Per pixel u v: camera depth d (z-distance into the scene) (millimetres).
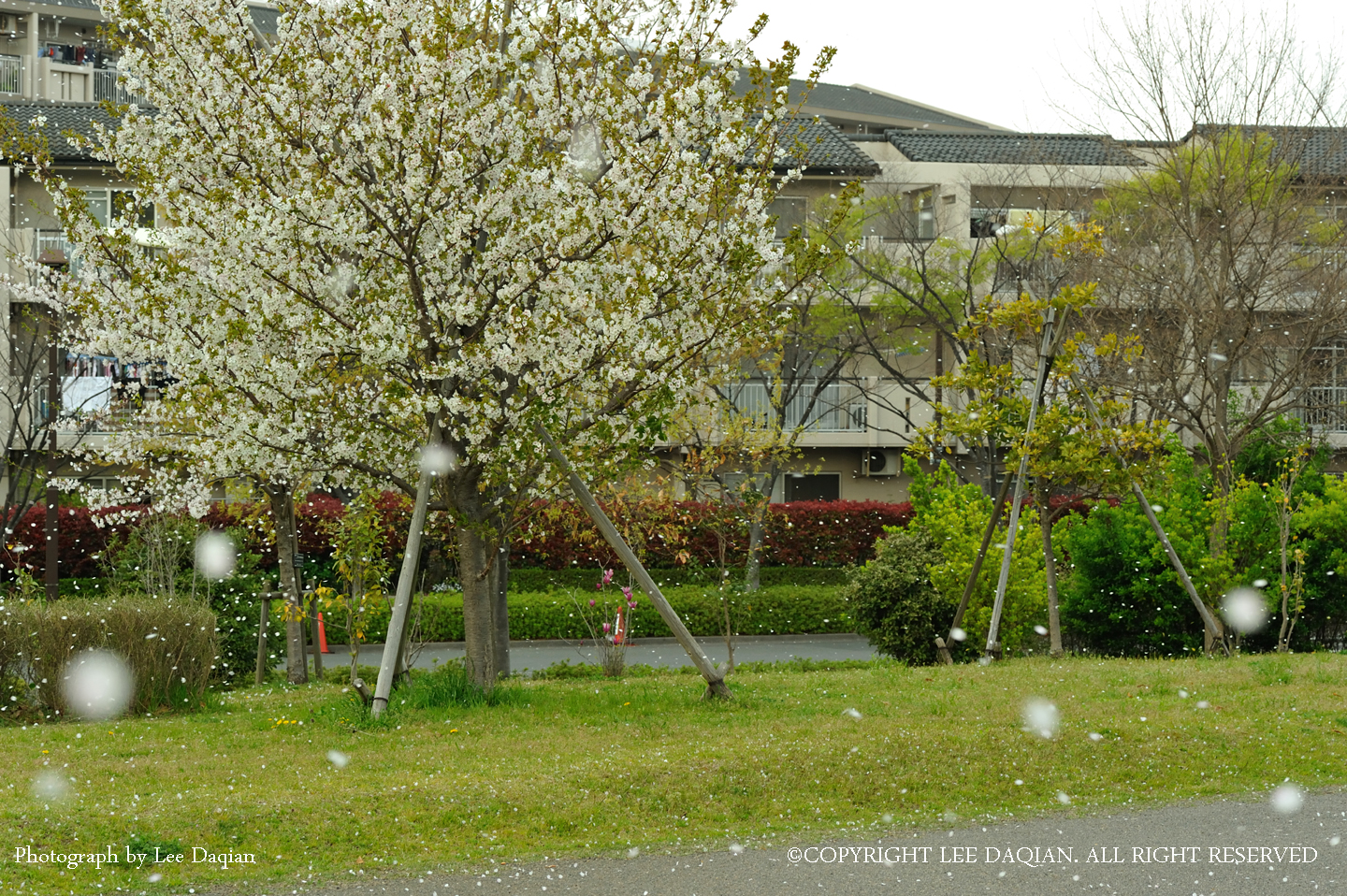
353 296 10445
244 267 9547
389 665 10203
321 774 7691
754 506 17625
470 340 10266
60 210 10445
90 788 7320
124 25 10109
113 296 10867
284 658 17172
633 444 10484
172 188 10156
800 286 11133
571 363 9625
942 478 17953
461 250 9883
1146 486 17125
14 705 10430
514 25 9727
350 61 10016
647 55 10602
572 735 9148
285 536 15000
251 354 9742
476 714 10289
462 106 9906
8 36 43906
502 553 14344
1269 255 18844
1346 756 8422
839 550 27922
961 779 7754
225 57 10094
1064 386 17328
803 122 11383
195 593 15445
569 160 10000
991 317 15664
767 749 8211
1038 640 17016
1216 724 9117
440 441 10461
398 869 6035
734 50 10305
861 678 12984
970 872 6027
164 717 10719
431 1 10086
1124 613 16812
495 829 6680
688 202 10047
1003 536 16359
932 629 15875
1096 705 10102
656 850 6398
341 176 9992
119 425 16656
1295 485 17625
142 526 16891
